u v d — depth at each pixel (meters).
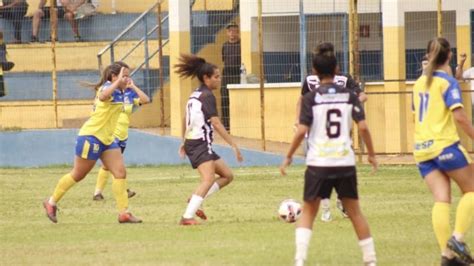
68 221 41.44
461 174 28.62
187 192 52.31
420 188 51.78
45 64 79.50
